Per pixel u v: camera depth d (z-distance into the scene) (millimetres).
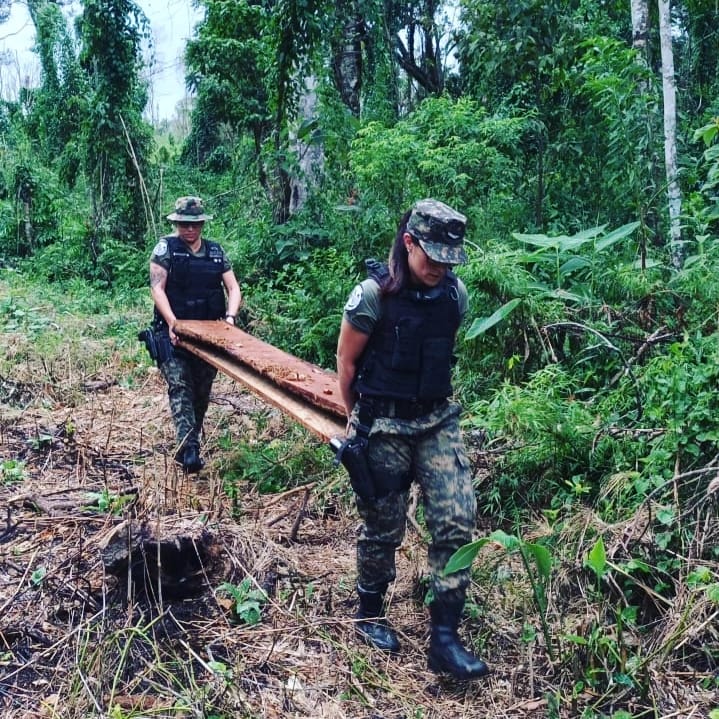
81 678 2412
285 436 5000
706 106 9180
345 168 8820
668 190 6035
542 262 5520
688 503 3020
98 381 6574
